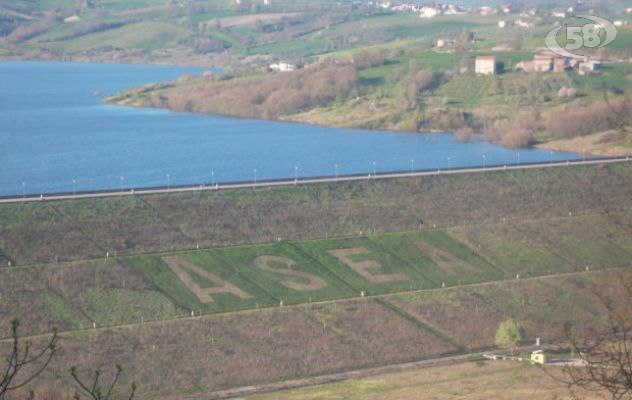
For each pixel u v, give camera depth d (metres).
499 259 175.88
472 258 175.25
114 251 159.25
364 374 134.12
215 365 132.88
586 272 172.38
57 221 165.00
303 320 147.50
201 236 169.38
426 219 188.50
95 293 146.50
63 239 159.88
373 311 152.75
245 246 168.38
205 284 154.50
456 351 144.00
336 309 152.12
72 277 149.38
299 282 159.38
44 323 137.12
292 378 132.25
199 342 137.88
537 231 187.38
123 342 135.12
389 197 195.75
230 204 182.50
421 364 138.38
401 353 141.75
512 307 158.38
